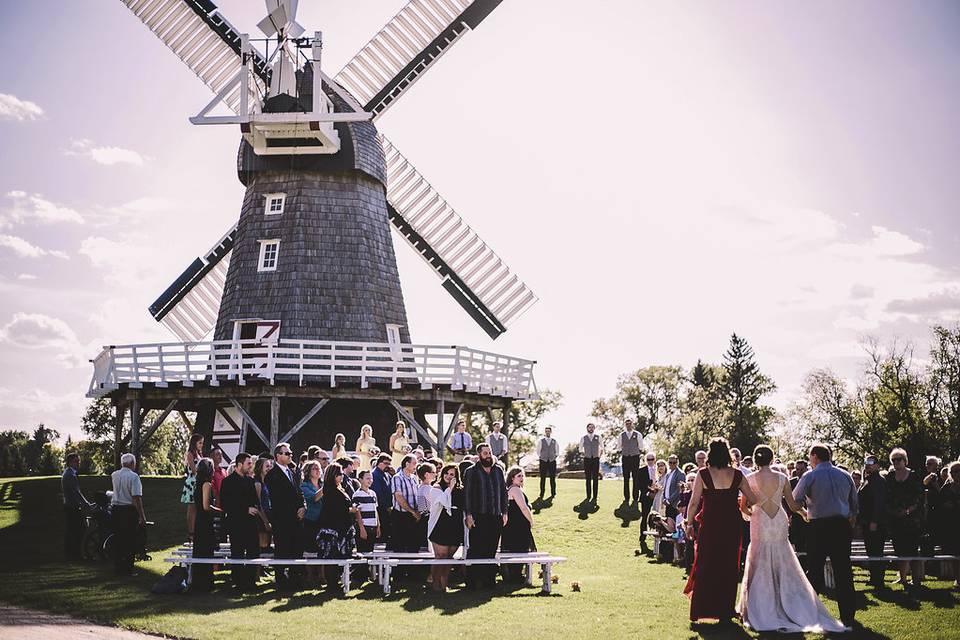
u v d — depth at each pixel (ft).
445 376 91.66
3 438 370.53
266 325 99.55
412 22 111.24
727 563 40.19
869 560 49.80
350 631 38.17
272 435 89.51
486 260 115.85
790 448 221.87
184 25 111.96
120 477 54.80
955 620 41.19
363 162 103.35
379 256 104.94
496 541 50.11
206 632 37.73
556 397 273.75
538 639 37.24
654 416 309.42
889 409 195.83
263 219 102.89
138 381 90.63
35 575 53.67
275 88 96.53
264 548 54.44
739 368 324.19
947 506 52.26
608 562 63.62
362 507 54.44
